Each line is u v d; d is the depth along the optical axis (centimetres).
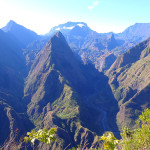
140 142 1032
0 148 732
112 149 757
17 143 743
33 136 698
